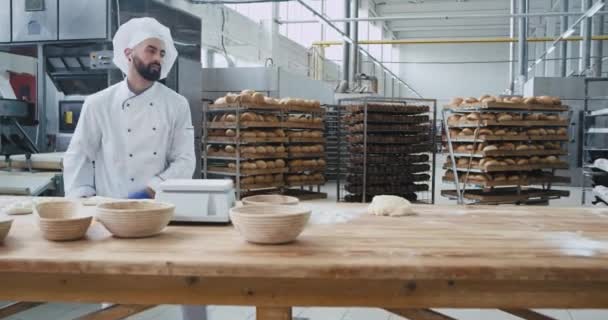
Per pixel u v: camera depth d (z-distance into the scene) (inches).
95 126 96.0
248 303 48.9
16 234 58.8
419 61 925.8
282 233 53.5
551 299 48.6
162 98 98.1
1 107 132.0
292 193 285.7
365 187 290.8
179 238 57.5
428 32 864.9
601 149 285.1
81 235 56.6
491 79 901.8
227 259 48.3
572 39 514.6
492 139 265.6
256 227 53.2
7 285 50.5
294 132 284.7
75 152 96.6
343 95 513.3
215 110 266.4
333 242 55.8
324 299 48.6
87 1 165.9
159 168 98.3
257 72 359.3
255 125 258.2
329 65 741.9
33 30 169.9
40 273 49.9
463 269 46.7
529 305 48.6
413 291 48.4
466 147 275.4
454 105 280.2
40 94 168.7
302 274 46.5
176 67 208.8
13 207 71.7
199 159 238.2
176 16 204.7
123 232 56.6
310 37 679.7
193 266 47.1
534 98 276.4
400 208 73.0
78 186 95.6
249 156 254.5
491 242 56.4
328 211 75.8
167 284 49.1
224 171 260.7
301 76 414.6
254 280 48.6
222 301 49.0
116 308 63.2
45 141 169.6
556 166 282.0
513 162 271.4
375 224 66.2
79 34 166.4
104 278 49.6
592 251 52.6
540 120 278.4
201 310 93.3
